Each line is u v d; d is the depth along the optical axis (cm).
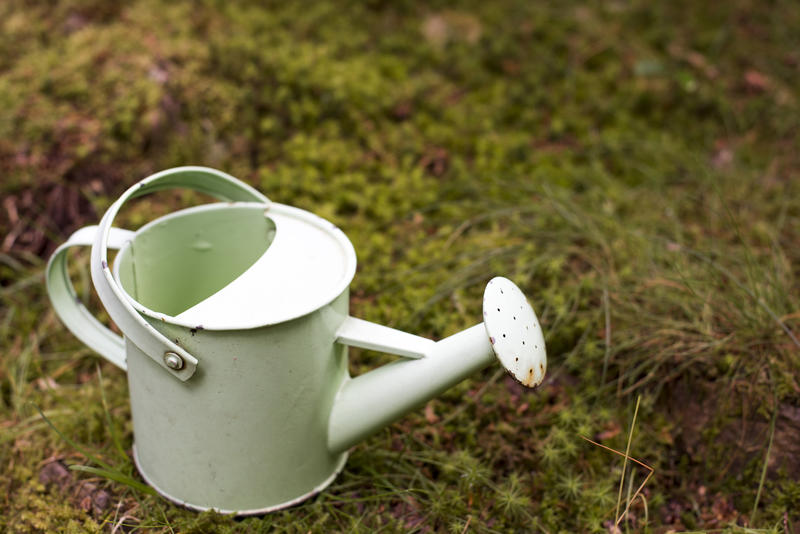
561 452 179
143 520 158
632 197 262
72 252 234
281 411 143
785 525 164
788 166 285
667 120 306
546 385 199
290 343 137
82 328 169
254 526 153
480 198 257
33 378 204
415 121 285
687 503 178
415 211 247
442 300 216
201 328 130
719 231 243
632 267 217
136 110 255
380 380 150
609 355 196
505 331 133
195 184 161
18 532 160
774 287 195
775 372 180
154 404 146
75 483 170
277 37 298
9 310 224
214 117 264
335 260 149
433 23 339
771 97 312
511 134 288
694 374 188
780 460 173
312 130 272
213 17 300
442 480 175
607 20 348
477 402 193
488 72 318
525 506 168
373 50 313
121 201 139
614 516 169
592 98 306
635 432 185
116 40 275
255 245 167
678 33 347
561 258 217
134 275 153
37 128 246
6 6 285
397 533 159
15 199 240
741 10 365
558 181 266
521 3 347
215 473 149
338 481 171
